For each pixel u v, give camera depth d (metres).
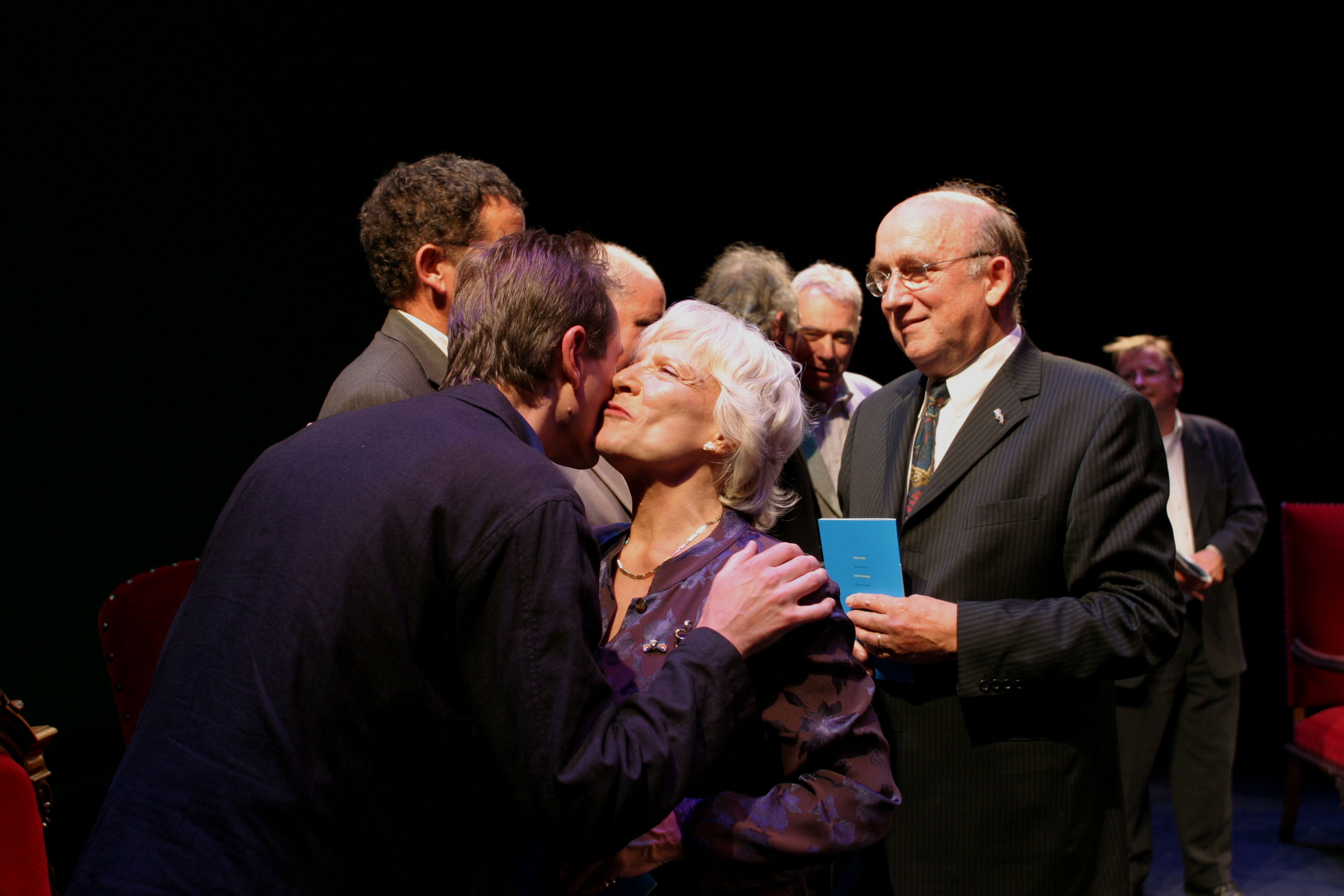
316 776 0.81
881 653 1.42
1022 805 1.43
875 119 4.91
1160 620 1.41
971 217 1.55
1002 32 4.74
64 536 3.32
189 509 3.61
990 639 1.37
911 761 1.49
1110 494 1.43
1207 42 4.59
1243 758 4.12
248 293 3.69
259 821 0.78
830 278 2.52
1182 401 5.09
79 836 3.08
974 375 1.58
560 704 0.82
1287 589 3.20
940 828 1.46
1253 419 4.97
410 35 4.01
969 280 1.53
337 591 0.83
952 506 1.52
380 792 0.84
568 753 0.81
